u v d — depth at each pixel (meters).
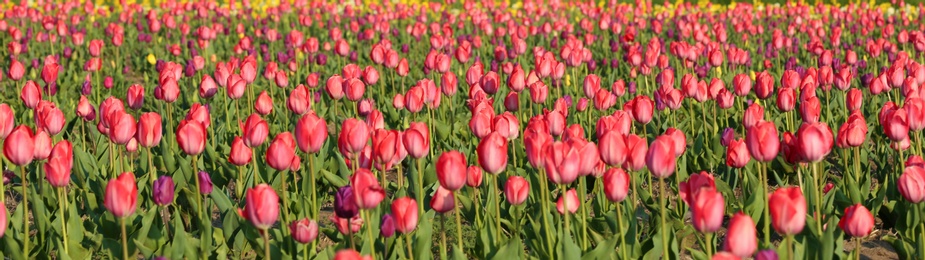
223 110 10.03
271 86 10.96
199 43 14.62
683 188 3.95
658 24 17.20
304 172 6.75
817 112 6.64
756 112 6.41
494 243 5.11
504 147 4.46
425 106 10.12
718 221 3.50
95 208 6.19
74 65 14.80
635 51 11.16
